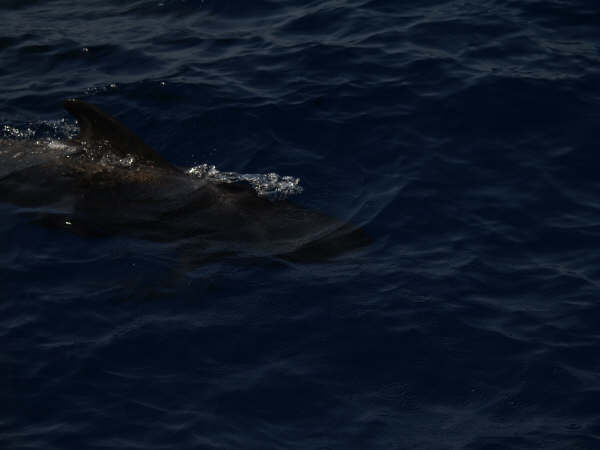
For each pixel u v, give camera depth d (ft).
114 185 63.57
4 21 93.09
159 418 46.26
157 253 58.39
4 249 58.65
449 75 76.95
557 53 79.46
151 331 52.06
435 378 49.11
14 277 56.29
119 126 65.16
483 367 49.73
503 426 46.06
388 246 59.11
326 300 54.34
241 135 71.72
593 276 56.18
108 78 80.94
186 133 72.49
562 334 51.67
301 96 75.56
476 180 65.57
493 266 57.26
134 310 53.72
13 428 45.55
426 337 51.67
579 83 75.25
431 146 69.26
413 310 53.52
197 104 75.56
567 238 59.72
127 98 77.20
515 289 55.31
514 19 84.48
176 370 49.49
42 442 44.65
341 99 74.95
